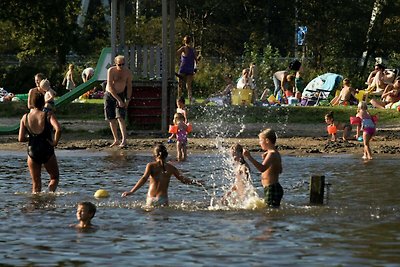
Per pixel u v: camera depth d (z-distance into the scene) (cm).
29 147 2622
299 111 5394
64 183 2830
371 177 2967
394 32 9306
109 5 10750
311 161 3481
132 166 3312
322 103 6112
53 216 2183
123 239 1892
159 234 1942
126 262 1684
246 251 1775
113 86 4078
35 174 2633
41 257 1727
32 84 8212
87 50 9606
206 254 1748
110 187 2731
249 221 2109
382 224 2072
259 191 2597
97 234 1947
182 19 10331
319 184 2400
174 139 4253
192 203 2398
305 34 9500
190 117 5375
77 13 9156
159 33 9994
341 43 9356
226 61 8981
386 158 3597
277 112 5403
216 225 2053
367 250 1786
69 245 1834
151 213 2228
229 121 5247
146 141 4291
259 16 10469
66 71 8438
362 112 3641
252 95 6069
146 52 4816
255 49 8725
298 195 2556
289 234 1944
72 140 4381
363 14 9806
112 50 4784
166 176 2384
